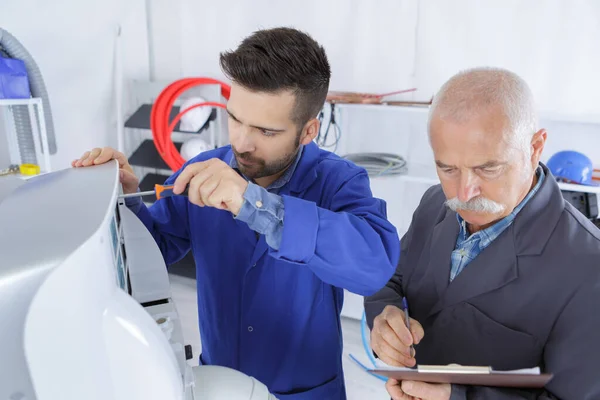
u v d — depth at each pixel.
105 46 2.75
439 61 2.15
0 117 2.41
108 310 0.37
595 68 1.88
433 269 0.89
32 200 0.45
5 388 0.37
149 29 2.93
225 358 0.88
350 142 2.43
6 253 0.34
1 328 0.34
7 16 2.40
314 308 0.83
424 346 0.88
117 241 0.52
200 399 0.49
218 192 0.54
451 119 0.65
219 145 2.65
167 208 0.89
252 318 0.83
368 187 0.80
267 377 0.86
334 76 2.39
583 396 0.64
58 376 0.35
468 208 0.70
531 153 0.69
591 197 1.68
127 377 0.38
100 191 0.48
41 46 2.53
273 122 0.64
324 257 0.59
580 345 0.65
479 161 0.65
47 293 0.33
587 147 1.98
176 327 0.54
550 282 0.71
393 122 2.32
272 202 0.57
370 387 1.94
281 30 0.65
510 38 1.99
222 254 0.84
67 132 2.71
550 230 0.73
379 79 2.29
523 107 0.64
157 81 2.90
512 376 0.56
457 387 0.67
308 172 0.80
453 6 2.06
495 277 0.76
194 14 2.75
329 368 0.88
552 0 1.88
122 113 2.90
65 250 0.34
